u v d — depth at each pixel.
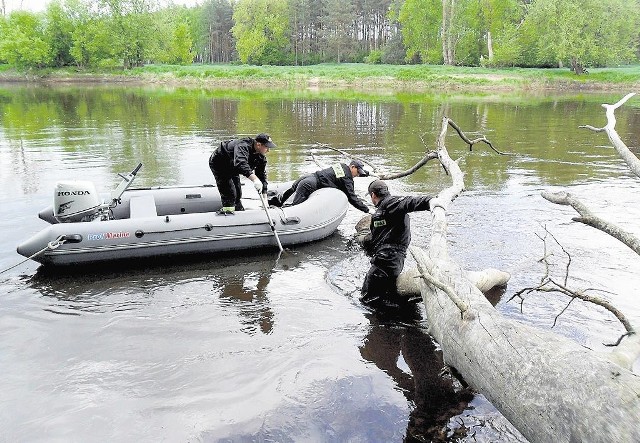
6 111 18.12
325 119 15.98
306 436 2.55
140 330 3.56
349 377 2.99
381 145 11.20
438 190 7.29
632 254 4.82
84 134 12.68
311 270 4.69
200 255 5.04
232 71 39.94
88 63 47.34
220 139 11.98
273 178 7.96
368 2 67.19
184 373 3.05
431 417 2.67
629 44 38.56
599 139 11.92
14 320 3.68
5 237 5.32
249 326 3.62
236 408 2.75
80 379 3.00
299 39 68.25
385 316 3.80
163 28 50.56
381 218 4.00
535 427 2.14
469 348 2.63
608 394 1.94
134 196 5.59
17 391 2.88
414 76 34.22
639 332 2.53
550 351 2.29
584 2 32.88
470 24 44.72
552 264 4.59
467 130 13.53
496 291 4.09
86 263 4.70
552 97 25.36
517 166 8.98
